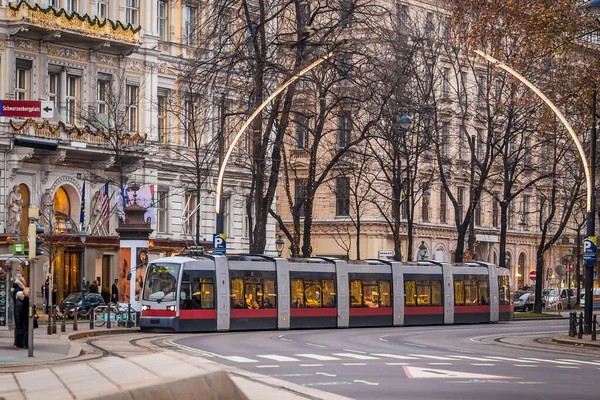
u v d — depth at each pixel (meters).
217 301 52.72
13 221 65.12
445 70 102.75
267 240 89.12
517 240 117.25
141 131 75.25
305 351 36.28
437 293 64.94
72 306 61.41
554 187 83.62
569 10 47.09
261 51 57.75
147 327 51.34
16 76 66.25
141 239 53.25
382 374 26.52
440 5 99.38
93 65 71.00
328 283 58.28
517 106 75.12
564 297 102.06
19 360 29.42
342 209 99.19
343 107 65.75
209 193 76.44
